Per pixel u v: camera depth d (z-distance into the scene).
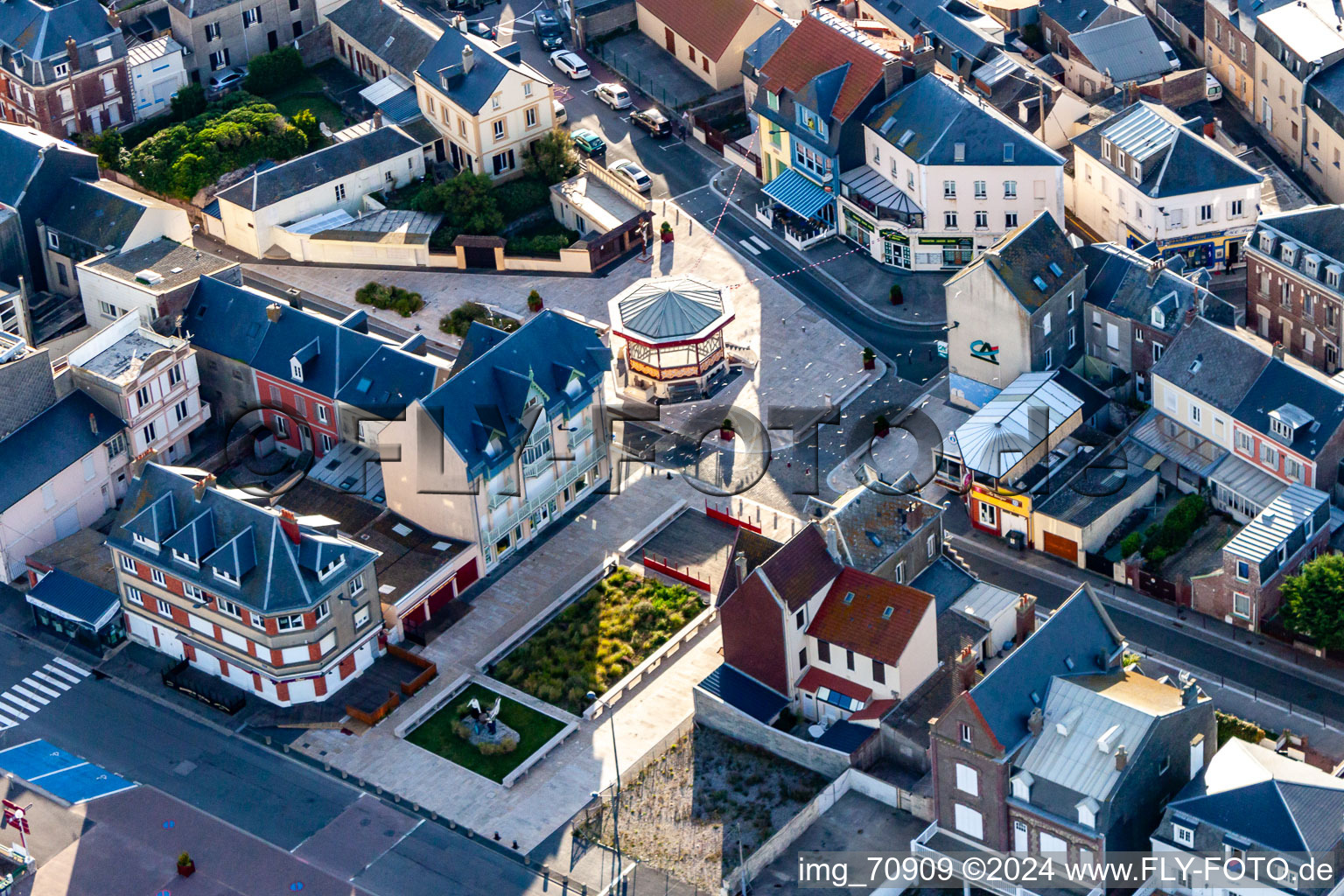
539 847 150.62
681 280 197.12
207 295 190.75
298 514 176.38
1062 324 184.25
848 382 193.25
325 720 162.25
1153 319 178.88
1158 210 195.25
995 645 161.12
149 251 199.62
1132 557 168.62
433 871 149.25
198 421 189.62
